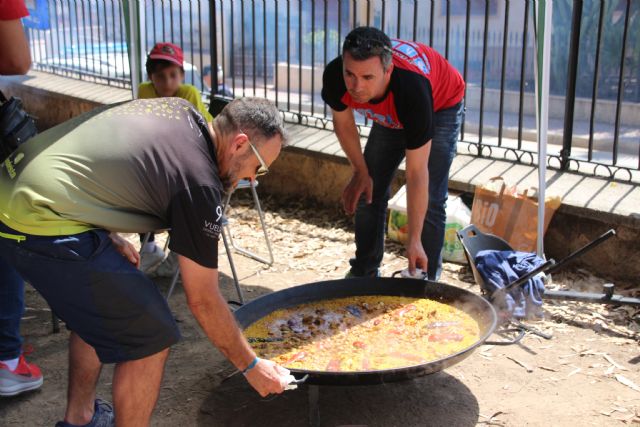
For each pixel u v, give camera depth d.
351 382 2.93
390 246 5.61
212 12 7.71
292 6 13.90
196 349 4.09
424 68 3.81
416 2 5.98
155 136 2.48
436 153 4.23
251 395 3.59
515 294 4.25
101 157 2.46
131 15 6.10
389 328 3.57
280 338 3.49
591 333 4.11
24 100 10.53
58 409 3.49
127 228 2.53
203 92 8.27
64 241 2.46
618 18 10.72
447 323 3.58
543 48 4.49
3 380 3.48
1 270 3.36
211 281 2.49
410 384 3.64
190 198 2.41
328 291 3.95
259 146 2.55
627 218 4.65
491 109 12.26
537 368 3.76
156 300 2.62
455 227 5.18
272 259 5.44
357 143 4.25
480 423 3.29
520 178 5.38
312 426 3.16
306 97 12.96
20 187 2.51
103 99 9.20
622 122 10.79
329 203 6.57
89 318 2.58
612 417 3.29
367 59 3.48
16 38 3.24
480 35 12.62
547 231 5.11
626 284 4.73
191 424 3.37
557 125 11.16
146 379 2.68
